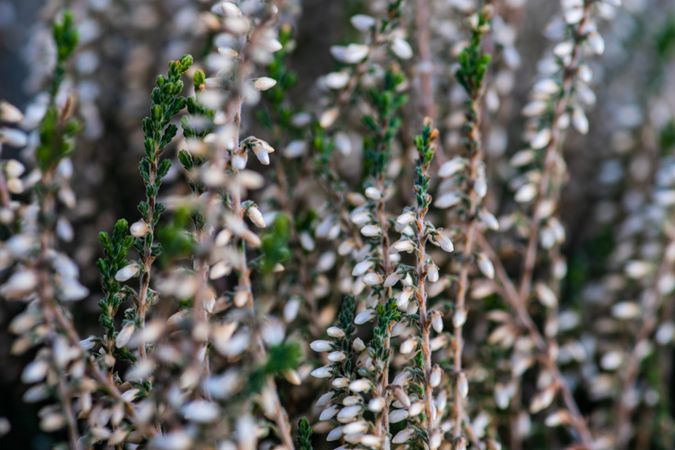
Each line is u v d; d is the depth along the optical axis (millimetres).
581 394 430
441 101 419
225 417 328
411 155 395
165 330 346
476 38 371
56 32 365
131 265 351
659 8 493
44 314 339
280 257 338
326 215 381
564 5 378
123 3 455
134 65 448
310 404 380
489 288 389
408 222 351
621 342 423
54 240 381
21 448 424
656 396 414
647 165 449
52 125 337
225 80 351
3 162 355
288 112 388
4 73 557
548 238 395
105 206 441
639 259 437
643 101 463
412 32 413
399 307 355
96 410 347
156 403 348
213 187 344
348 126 421
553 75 390
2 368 422
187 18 424
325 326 380
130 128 453
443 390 358
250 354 341
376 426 349
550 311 401
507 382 397
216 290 384
